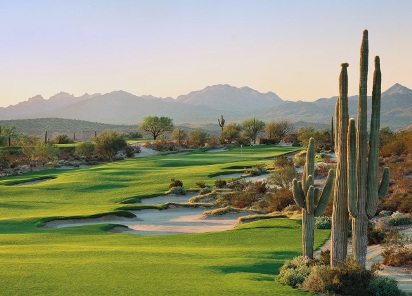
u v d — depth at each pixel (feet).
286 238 114.62
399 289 63.52
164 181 247.91
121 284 62.69
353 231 65.21
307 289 61.98
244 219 149.38
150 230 142.82
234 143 524.52
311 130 530.68
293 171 196.65
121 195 213.25
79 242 112.37
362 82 63.31
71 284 62.23
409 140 226.58
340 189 65.82
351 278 60.54
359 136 63.93
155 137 599.98
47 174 322.14
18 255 86.28
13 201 204.44
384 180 64.34
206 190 208.74
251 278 68.74
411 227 116.37
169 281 65.10
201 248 102.01
